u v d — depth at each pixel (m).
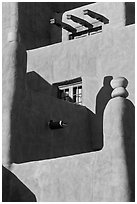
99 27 23.45
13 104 17.09
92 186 13.89
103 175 13.74
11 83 17.30
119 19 21.50
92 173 14.00
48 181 14.98
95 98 20.56
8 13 22.55
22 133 17.19
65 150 18.95
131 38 20.06
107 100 20.16
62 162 14.80
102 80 20.50
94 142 20.19
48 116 18.58
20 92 17.41
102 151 13.96
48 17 25.95
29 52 23.02
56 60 22.11
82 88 21.08
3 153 16.62
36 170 15.47
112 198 13.42
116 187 13.42
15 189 15.84
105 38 20.83
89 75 20.98
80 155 14.41
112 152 13.75
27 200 15.40
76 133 19.70
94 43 21.14
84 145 19.92
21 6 23.42
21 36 23.56
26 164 15.87
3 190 16.09
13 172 16.09
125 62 19.97
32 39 24.45
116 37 20.50
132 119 14.38
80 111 20.23
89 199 13.86
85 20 23.94
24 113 17.45
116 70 20.14
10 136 16.77
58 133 18.83
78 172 14.30
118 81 14.85
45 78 22.20
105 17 22.53
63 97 21.72
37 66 22.59
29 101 17.80
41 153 17.83
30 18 24.41
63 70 21.78
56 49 22.27
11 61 17.52
